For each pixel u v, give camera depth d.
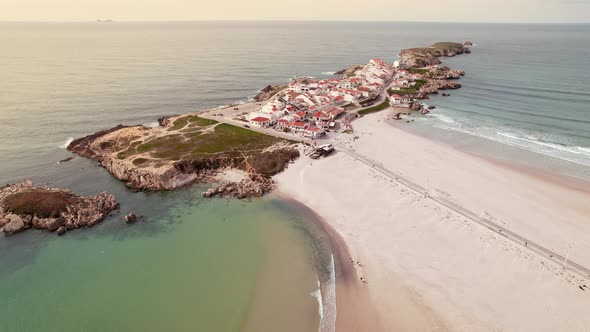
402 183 75.06
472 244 55.47
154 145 95.12
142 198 75.56
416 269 51.78
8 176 83.50
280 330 43.22
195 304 47.31
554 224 60.31
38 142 104.56
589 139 101.00
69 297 48.94
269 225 65.25
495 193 71.00
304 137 102.06
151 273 53.28
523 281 48.03
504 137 104.31
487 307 44.66
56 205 67.31
